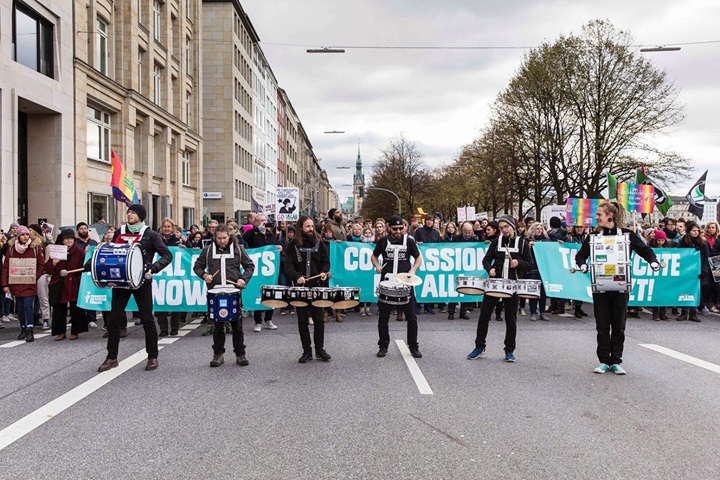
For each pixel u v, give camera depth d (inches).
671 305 500.1
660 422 216.5
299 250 331.3
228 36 2094.0
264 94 2933.1
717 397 251.0
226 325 425.7
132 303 427.2
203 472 170.9
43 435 203.5
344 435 201.9
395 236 339.6
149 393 258.2
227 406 237.6
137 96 1156.5
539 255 500.7
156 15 1344.7
